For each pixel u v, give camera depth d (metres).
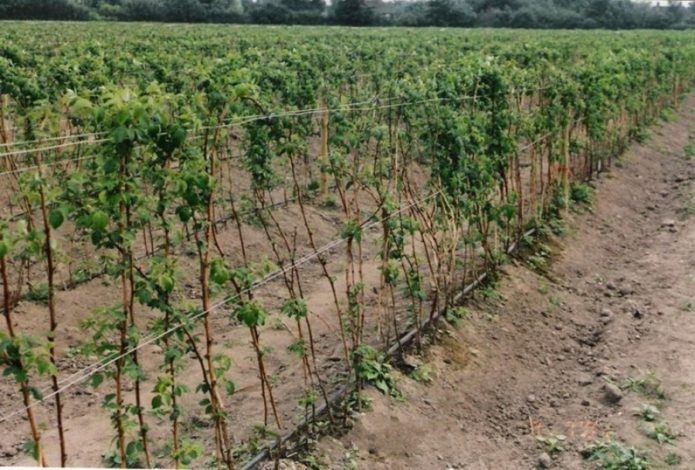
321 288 10.03
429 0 71.31
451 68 9.68
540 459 6.75
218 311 9.09
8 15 53.94
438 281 8.30
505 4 77.62
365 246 11.78
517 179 11.02
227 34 34.28
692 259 11.59
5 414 6.87
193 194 4.77
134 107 4.19
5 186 10.45
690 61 30.25
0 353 3.97
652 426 7.02
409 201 8.20
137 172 5.16
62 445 4.55
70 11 55.47
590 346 9.11
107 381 7.52
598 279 11.18
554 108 12.12
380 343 7.95
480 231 9.57
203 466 5.98
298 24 64.25
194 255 10.34
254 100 5.88
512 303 9.56
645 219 14.53
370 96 15.82
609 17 77.38
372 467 6.28
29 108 8.89
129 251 4.49
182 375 7.52
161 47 20.73
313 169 14.62
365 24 65.94
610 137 16.36
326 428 6.50
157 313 8.80
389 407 6.95
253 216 11.64
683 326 9.16
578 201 13.82
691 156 20.02
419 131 8.50
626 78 16.25
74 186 4.20
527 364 8.52
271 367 7.70
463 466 6.66
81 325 4.58
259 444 6.21
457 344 8.29
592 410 7.55
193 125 4.87
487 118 9.73
